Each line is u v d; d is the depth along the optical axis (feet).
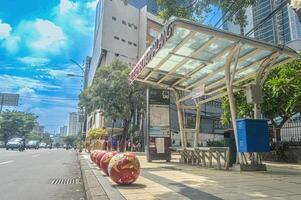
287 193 21.52
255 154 38.47
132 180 25.50
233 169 38.91
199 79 51.01
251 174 33.78
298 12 17.21
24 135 318.04
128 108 131.85
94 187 24.44
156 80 53.31
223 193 21.53
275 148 59.52
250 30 39.14
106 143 103.65
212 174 33.86
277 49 37.04
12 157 79.41
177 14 37.01
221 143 115.03
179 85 55.11
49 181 35.01
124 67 136.36
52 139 451.94
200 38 36.22
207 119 189.06
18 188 29.66
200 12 37.81
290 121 64.28
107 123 187.93
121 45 222.28
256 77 41.04
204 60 42.09
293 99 52.60
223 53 39.47
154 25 236.02
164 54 41.45
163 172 36.11
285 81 52.26
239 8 36.09
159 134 56.39
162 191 22.45
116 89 127.95
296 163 53.93
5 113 306.55
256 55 39.60
